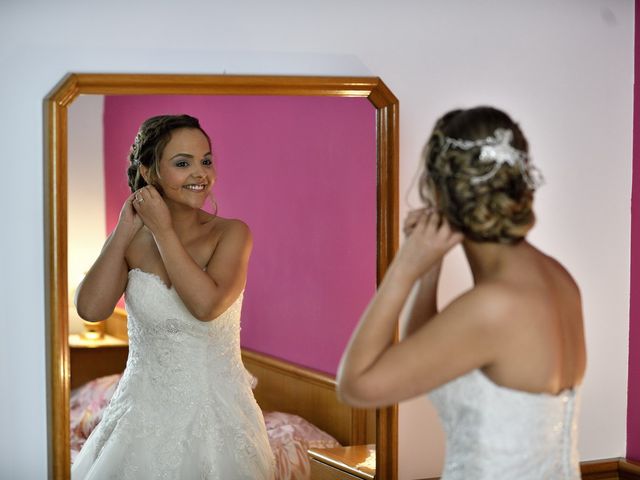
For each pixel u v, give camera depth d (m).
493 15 2.49
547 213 2.59
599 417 2.71
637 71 2.65
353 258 2.37
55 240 2.15
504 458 1.54
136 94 2.19
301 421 2.36
